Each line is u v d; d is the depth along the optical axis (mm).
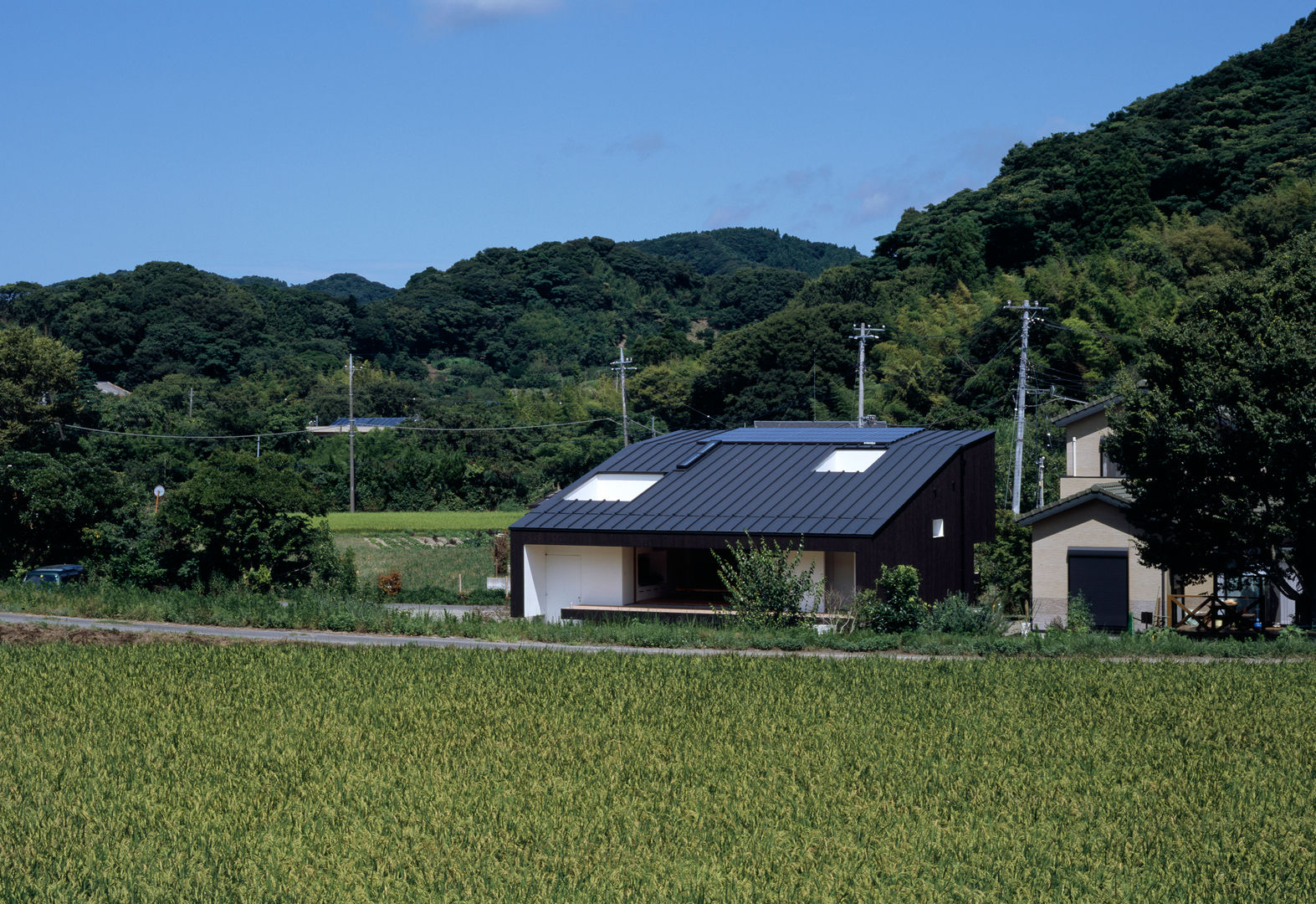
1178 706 17938
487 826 12242
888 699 18438
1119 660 22234
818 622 28188
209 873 10906
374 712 17562
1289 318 24406
